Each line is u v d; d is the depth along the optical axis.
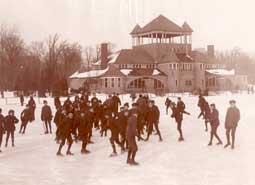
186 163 11.99
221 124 21.12
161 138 17.70
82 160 13.19
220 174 10.05
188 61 69.94
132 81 71.94
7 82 40.62
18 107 37.78
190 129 21.62
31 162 12.85
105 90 67.44
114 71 68.38
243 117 17.00
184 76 70.50
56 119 17.62
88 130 14.77
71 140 14.46
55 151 15.33
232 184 8.99
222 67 44.72
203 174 10.13
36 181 9.95
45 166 12.09
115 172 10.92
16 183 9.87
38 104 40.31
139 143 17.16
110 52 71.88
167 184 9.37
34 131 22.45
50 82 44.31
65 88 45.81
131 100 43.69
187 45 73.75
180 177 9.99
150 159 13.12
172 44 74.25
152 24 74.50
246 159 10.91
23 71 38.72
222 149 14.44
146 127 20.19
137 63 74.38
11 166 12.16
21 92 43.03
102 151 15.16
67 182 9.85
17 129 23.41
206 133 19.73
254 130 14.41
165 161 12.59
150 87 73.12
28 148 16.17
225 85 42.69
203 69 64.50
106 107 20.19
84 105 20.80
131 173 10.84
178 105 17.64
